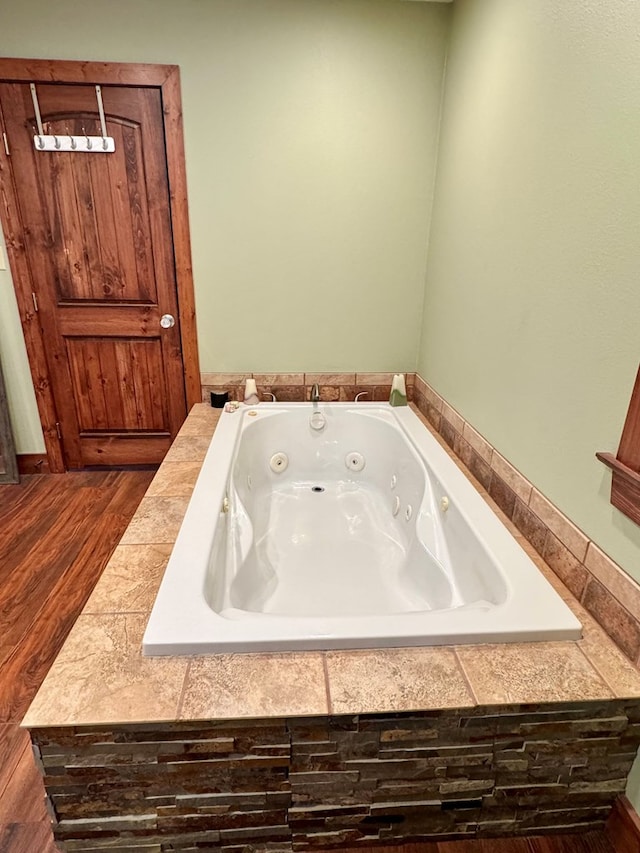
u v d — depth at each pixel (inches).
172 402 118.0
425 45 93.6
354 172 100.7
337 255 106.2
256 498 101.0
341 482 110.8
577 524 54.4
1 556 90.7
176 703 42.3
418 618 50.4
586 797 50.2
